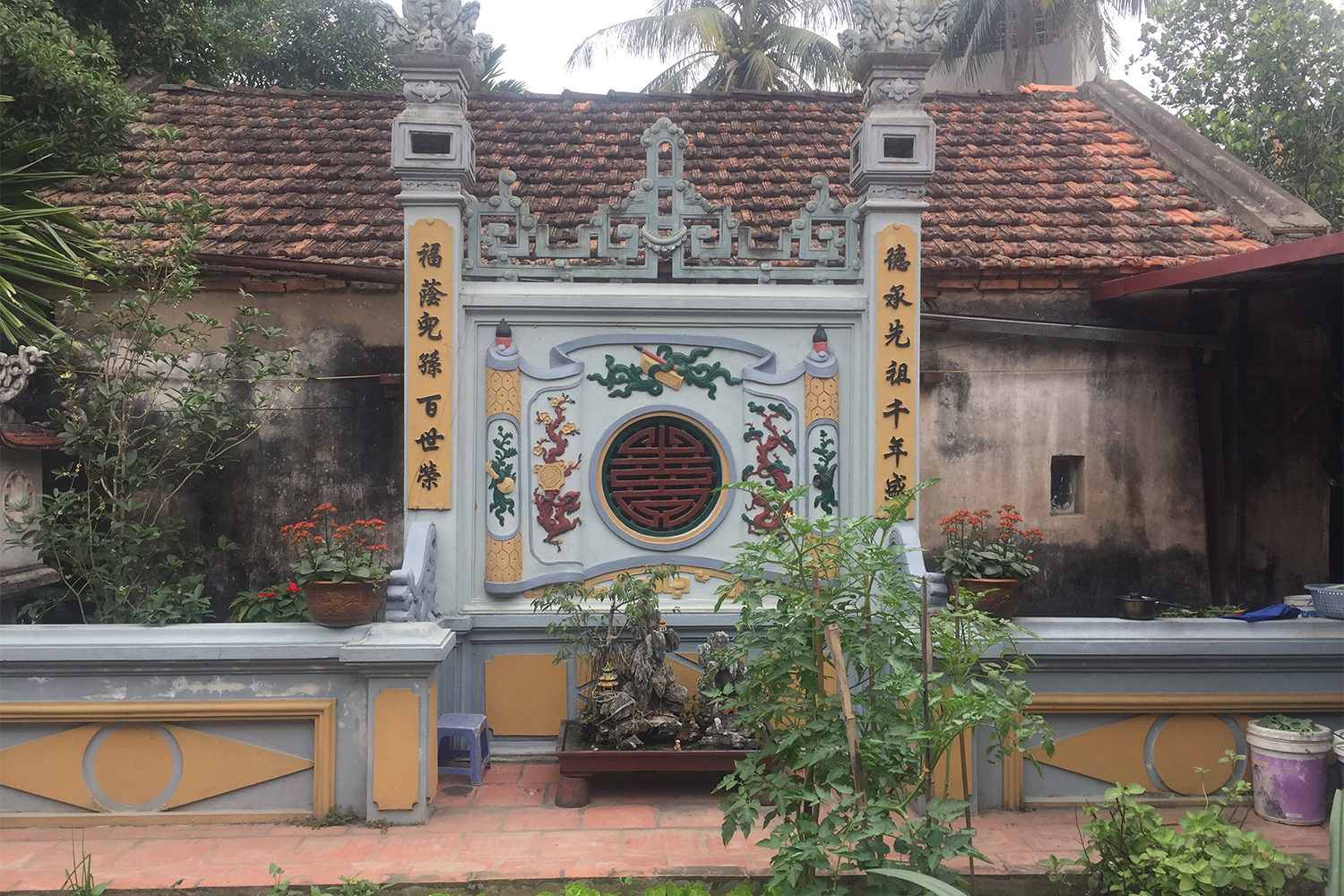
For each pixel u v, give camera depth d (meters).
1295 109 9.27
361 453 6.00
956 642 3.42
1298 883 3.68
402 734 4.09
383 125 7.66
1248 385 6.25
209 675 4.09
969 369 6.20
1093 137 7.91
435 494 4.76
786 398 5.05
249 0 10.98
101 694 4.05
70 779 4.09
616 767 4.24
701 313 5.03
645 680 4.46
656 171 5.06
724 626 4.97
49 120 6.31
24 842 3.89
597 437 5.05
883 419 4.87
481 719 4.66
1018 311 6.21
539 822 4.13
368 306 6.05
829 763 3.21
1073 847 3.90
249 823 4.11
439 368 4.75
